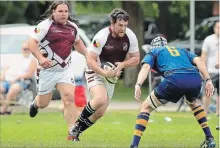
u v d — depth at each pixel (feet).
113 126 137.49
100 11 294.46
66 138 109.50
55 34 105.81
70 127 109.40
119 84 273.95
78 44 109.70
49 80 107.96
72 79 109.50
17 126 135.85
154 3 253.24
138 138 93.45
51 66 106.73
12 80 176.76
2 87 176.14
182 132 123.03
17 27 199.11
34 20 272.10
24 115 168.35
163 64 94.89
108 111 178.70
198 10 295.07
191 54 96.12
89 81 103.40
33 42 104.47
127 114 171.01
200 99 174.91
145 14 257.55
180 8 270.67
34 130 126.00
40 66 107.86
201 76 103.04
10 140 107.86
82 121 105.09
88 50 108.27
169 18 291.17
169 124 141.90
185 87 93.61
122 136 115.85
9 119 156.15
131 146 93.35
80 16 288.10
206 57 162.71
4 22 270.05
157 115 165.58
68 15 106.52
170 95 94.17
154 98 94.32
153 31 292.61
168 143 104.83
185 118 157.28
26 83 174.81
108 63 101.24
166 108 189.88
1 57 188.34
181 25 293.64
